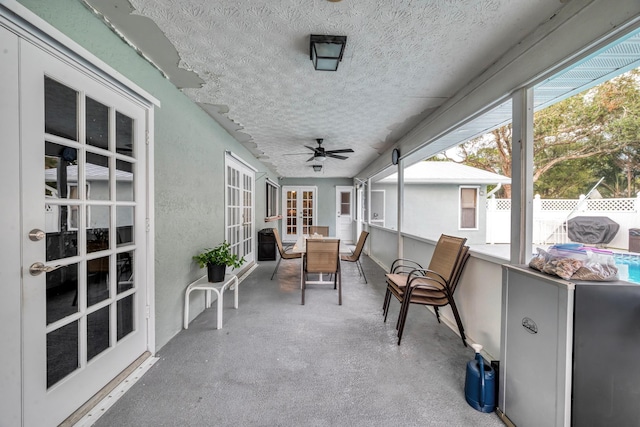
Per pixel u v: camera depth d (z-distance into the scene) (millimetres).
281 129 3740
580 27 1320
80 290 1480
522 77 1710
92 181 1583
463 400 1652
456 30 1638
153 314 2123
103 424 1433
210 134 3252
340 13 1502
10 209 1144
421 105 2852
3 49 1104
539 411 1273
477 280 2289
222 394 1682
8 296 1135
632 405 1144
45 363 1290
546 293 1253
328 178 9523
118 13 1527
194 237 2863
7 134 1128
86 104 1523
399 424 1463
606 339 1143
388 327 2678
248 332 2541
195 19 1575
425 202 7391
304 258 3965
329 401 1630
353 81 2320
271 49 1875
